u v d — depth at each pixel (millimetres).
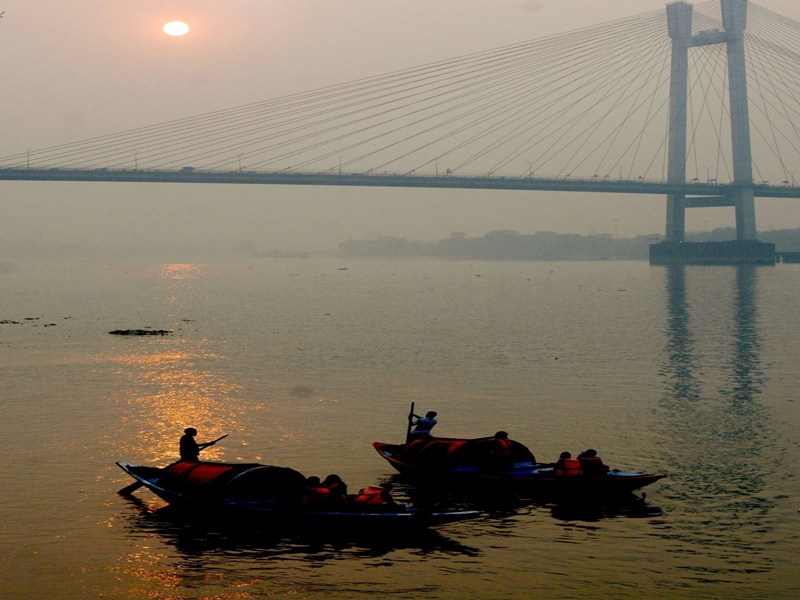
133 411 32500
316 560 17812
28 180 161000
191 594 16203
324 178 169875
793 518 20438
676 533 19500
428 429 25062
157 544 18562
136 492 22094
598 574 17234
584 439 28469
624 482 21875
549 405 34188
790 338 58875
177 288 135875
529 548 18594
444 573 17266
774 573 17266
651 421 31141
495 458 22969
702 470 24625
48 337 58344
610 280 164000
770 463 25344
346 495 20047
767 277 171625
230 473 20141
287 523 19328
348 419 31406
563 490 21922
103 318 75562
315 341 56812
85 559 17750
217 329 65312
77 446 26906
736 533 19469
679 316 78188
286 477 20375
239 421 30906
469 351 51469
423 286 141875
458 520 19266
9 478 23250
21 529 19328
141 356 48594
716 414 32312
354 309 87625
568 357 48750
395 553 18266
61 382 39250
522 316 78375
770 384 39219
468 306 92000
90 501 21312
